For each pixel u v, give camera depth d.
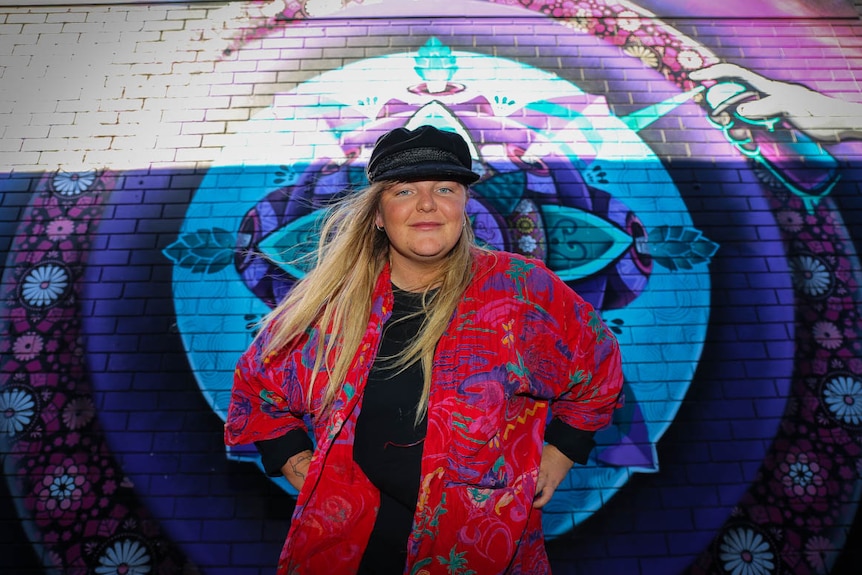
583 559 2.77
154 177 3.46
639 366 3.10
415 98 3.63
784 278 3.27
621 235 3.33
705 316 3.19
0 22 3.82
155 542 2.78
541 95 3.65
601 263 3.28
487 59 3.74
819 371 3.09
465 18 3.85
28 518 2.80
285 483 2.89
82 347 3.10
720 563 2.77
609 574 2.75
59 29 3.82
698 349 3.13
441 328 1.23
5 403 2.98
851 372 3.09
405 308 1.30
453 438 1.14
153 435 2.96
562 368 1.27
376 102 3.62
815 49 3.80
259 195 3.41
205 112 3.61
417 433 1.19
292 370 1.30
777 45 3.81
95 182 3.45
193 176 3.46
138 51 3.76
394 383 1.22
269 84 3.67
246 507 2.85
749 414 3.02
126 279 3.24
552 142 3.53
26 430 2.94
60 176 3.46
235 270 3.26
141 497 2.85
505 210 3.37
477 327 1.22
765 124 3.61
